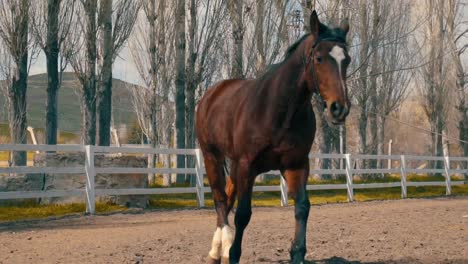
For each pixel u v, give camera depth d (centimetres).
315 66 552
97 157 1595
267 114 591
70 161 1580
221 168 759
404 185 2303
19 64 2302
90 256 784
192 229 1121
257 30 2645
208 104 741
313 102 2891
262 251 842
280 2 2655
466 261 784
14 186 1555
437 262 775
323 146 2994
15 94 2330
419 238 1005
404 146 6825
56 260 755
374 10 3098
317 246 901
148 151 1577
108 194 1495
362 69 3291
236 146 626
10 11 2239
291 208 1756
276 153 598
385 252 849
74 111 11631
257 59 2667
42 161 1573
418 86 4116
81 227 1194
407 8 3459
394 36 3394
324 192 2391
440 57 3675
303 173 611
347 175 2078
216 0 2672
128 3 2395
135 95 3869
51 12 2209
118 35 2386
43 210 1465
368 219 1345
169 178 2575
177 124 2723
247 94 635
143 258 771
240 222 608
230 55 2788
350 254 826
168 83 3197
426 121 6347
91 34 2292
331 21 2825
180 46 2689
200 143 777
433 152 4262
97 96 2512
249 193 613
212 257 719
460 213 1533
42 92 12694
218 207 745
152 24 3028
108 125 2402
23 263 735
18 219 1341
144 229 1130
